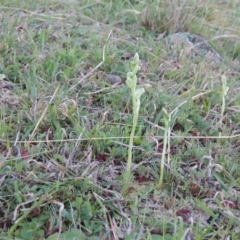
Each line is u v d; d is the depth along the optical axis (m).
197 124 1.92
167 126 1.51
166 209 1.52
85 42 2.41
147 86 2.07
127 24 2.79
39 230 1.38
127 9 2.88
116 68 2.22
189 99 1.98
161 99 1.99
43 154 1.64
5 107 1.83
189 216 1.51
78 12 2.77
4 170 1.55
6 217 1.40
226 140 1.83
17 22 2.51
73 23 2.62
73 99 1.95
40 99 1.90
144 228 1.44
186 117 1.91
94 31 2.55
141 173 1.64
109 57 2.25
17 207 1.41
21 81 2.02
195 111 1.98
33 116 1.81
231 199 1.59
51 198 1.44
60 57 2.20
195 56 2.50
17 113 1.83
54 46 2.31
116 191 1.54
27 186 1.48
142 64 2.31
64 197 1.48
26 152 1.63
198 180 1.64
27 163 1.58
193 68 2.31
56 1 2.85
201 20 2.87
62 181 1.53
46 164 1.59
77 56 2.28
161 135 1.82
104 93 2.03
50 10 2.77
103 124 1.83
